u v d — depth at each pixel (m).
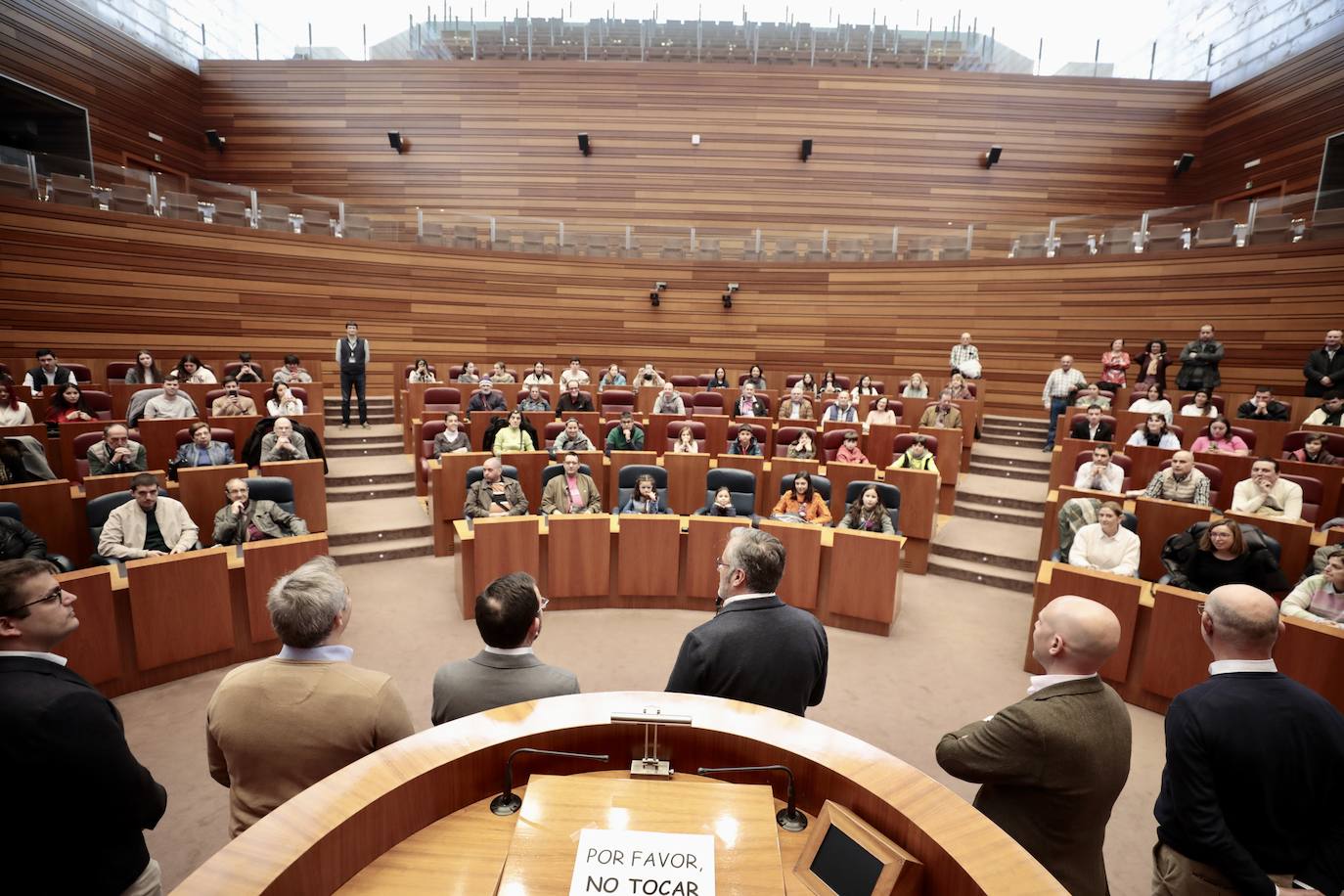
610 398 9.09
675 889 1.06
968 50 14.17
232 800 1.63
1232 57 12.36
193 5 13.32
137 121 12.07
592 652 4.25
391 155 13.59
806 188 13.47
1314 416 6.89
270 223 10.75
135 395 6.99
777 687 1.93
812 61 14.02
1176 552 3.96
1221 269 9.35
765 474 6.67
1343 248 8.52
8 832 1.36
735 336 12.38
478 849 1.25
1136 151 13.09
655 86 13.45
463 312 11.92
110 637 3.56
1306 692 1.56
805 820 1.33
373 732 1.63
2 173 8.95
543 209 13.62
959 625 4.89
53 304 9.33
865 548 4.62
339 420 9.58
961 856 1.10
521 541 4.74
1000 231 11.12
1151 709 3.76
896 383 10.45
